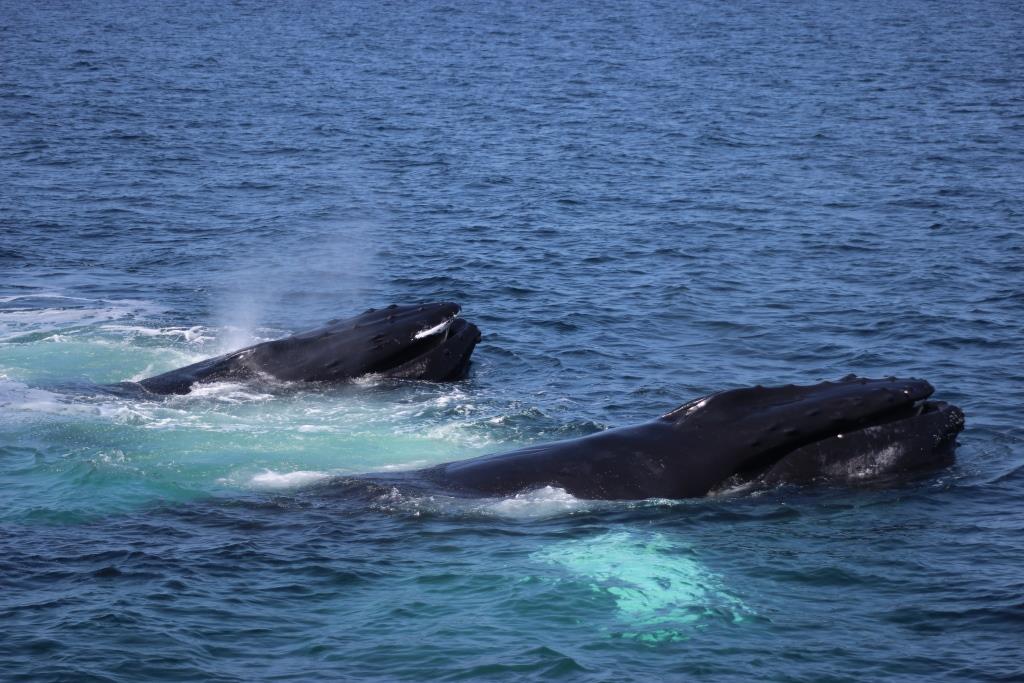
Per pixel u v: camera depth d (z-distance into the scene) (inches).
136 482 2443.4
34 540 2149.4
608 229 5167.3
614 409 3006.9
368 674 1702.8
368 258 4682.6
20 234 4980.3
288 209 5605.3
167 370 3294.8
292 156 6978.4
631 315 3885.3
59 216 5339.6
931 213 5438.0
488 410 2982.3
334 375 3132.4
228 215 5477.4
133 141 7303.2
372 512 2297.0
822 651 1769.2
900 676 1701.5
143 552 2101.4
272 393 3061.0
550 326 3779.5
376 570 2041.1
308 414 2920.8
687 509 2303.2
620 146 7416.3
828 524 2239.2
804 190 6028.5
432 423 2876.5
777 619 1868.8
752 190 6038.4
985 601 1926.7
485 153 7130.9
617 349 3540.8
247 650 1770.4
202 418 2866.6
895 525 2234.3
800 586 1985.7
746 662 1734.7
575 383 3228.3
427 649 1769.2
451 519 2258.9
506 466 2421.3
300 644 1791.3
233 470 2524.6
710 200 5777.6
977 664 1731.1
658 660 1736.0
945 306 3932.1
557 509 2303.2
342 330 3218.5
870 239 4948.3
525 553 2108.8
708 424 2455.7
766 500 2346.2
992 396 3053.6
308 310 4028.1
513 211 5536.4
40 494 2374.5
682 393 3137.3
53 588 1961.1
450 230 5157.5
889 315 3828.7
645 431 2470.5
